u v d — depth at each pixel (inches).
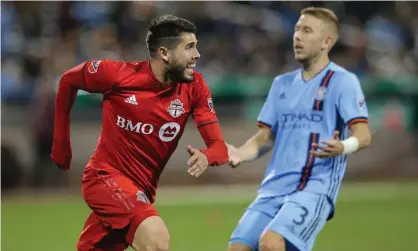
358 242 732.0
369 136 423.8
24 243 721.0
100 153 402.0
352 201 1018.7
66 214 903.1
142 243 375.6
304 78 446.9
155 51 388.5
